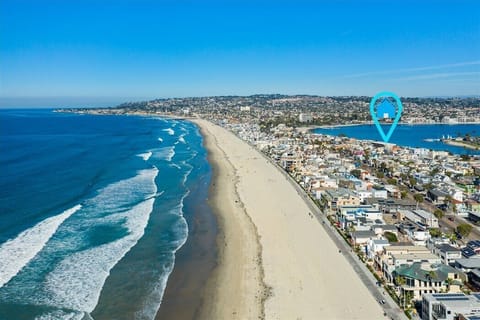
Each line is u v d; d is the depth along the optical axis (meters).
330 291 76.25
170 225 115.56
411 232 107.31
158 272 86.06
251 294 76.25
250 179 177.62
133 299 74.81
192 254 95.62
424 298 68.25
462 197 151.12
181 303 73.81
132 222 116.19
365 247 98.19
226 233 109.69
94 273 84.12
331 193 142.38
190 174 187.50
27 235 102.62
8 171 176.25
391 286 78.38
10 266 85.31
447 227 120.75
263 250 97.44
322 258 91.94
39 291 75.94
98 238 103.25
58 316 68.19
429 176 192.00
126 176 178.50
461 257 91.19
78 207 127.69
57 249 95.19
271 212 128.38
